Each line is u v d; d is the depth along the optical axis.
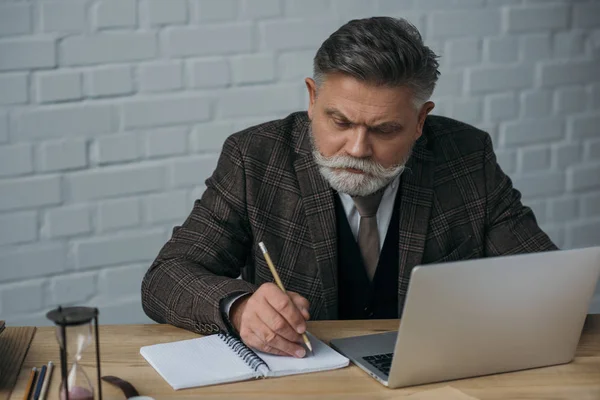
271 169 1.85
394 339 1.54
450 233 1.88
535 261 1.34
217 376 1.36
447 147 1.93
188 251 1.77
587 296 1.42
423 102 1.67
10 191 2.51
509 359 1.41
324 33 2.75
